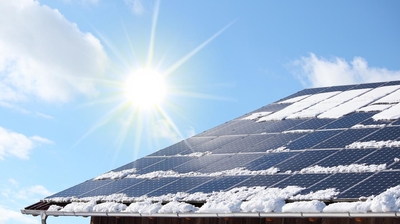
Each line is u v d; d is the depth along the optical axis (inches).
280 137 689.6
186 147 770.2
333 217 434.6
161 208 538.3
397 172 470.3
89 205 600.1
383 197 416.8
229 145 720.3
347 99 805.9
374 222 436.5
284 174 544.7
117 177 694.5
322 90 922.1
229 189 543.5
